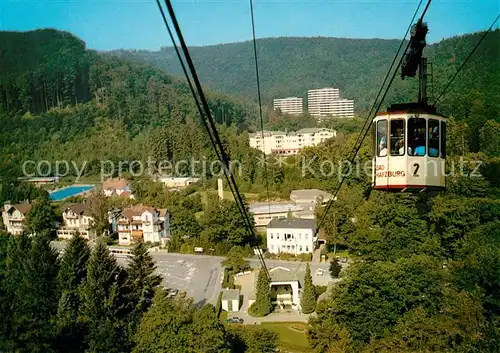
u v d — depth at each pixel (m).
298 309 64.12
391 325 46.97
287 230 86.12
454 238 67.50
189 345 42.12
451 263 53.34
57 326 49.28
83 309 52.59
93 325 49.25
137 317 52.97
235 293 65.31
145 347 42.56
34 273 56.97
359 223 80.62
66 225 109.06
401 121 19.39
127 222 100.69
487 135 92.12
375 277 48.59
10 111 197.75
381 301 47.38
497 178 77.31
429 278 48.59
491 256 48.19
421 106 19.41
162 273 80.38
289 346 51.06
